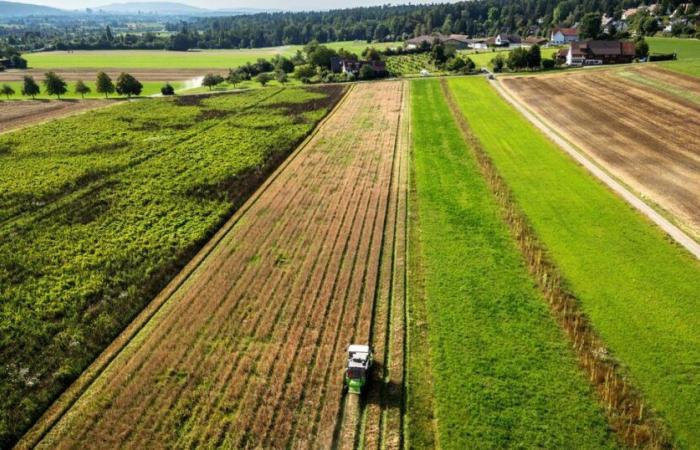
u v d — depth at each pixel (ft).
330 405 64.49
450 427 60.90
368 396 66.74
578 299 85.15
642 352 72.13
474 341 75.46
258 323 81.00
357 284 91.25
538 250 101.04
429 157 163.32
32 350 75.15
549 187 133.69
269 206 128.36
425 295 87.61
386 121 217.36
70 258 101.96
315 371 70.33
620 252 99.45
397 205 126.41
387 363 72.49
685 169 142.51
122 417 63.31
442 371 69.67
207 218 119.55
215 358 73.20
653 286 87.86
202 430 61.11
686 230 107.55
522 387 66.59
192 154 171.32
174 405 65.10
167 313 84.53
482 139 181.27
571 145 169.48
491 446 58.08
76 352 74.74
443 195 131.23
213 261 101.14
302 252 103.81
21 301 87.35
